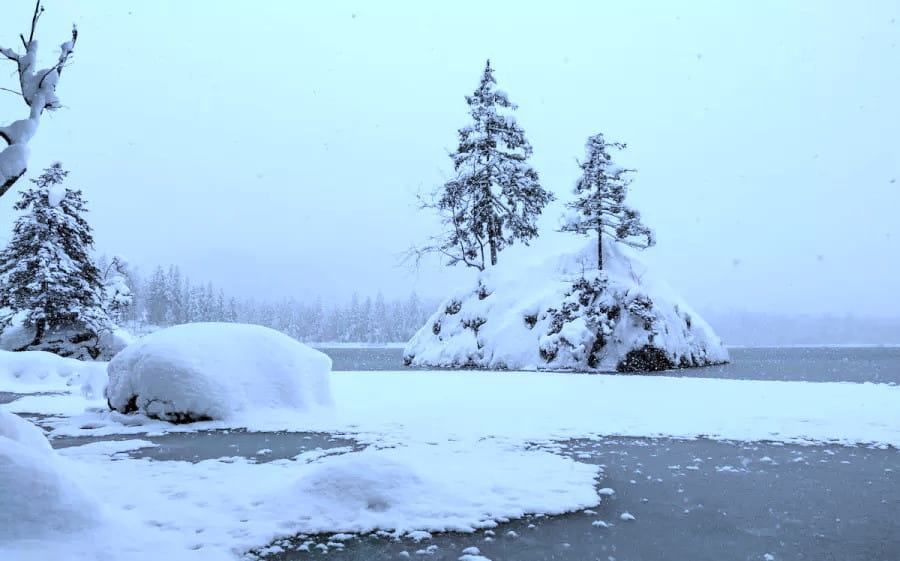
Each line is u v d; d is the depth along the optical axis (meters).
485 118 41.09
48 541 4.64
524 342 34.81
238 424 11.82
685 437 10.16
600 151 36.88
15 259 35.06
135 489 6.59
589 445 9.44
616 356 33.47
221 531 5.22
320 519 5.57
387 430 10.95
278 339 13.82
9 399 17.27
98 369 17.33
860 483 7.03
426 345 40.44
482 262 42.66
